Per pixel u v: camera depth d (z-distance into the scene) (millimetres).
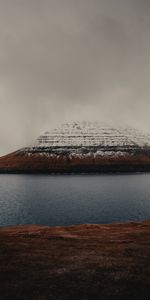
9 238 45688
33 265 31453
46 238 45938
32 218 126188
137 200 185625
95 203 174250
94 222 116000
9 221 119688
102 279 27688
